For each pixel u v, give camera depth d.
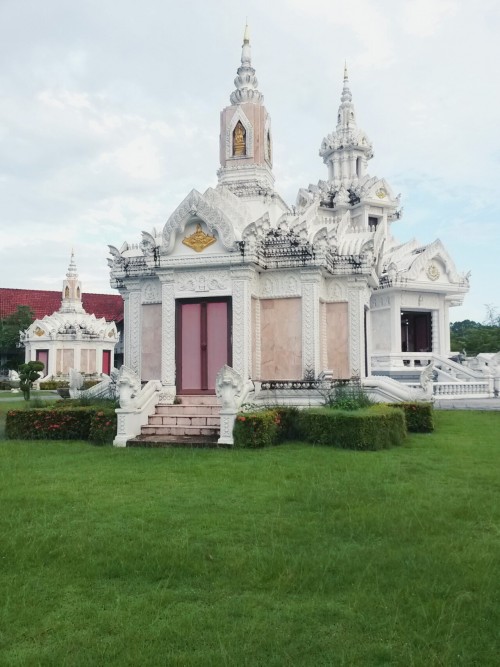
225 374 14.16
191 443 14.11
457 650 4.59
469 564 6.21
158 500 8.94
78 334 51.59
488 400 28.28
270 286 18.03
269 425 13.99
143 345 18.94
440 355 36.94
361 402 15.83
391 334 37.19
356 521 7.68
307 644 4.71
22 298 61.84
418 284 36.91
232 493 9.33
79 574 6.09
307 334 17.50
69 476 10.71
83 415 15.63
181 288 17.38
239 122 20.52
